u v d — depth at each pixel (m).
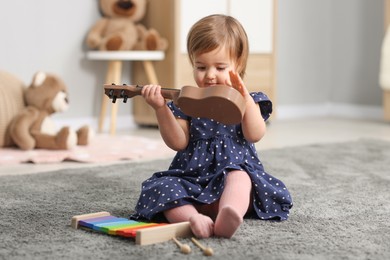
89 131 2.91
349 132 3.68
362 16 4.55
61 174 2.19
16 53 3.43
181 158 1.58
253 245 1.32
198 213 1.42
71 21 3.62
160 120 1.51
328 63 4.79
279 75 4.52
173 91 1.45
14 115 2.85
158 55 3.59
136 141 3.12
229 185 1.45
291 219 1.55
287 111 4.58
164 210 1.44
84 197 1.82
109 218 1.49
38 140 2.79
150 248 1.29
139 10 3.69
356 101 4.64
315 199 1.79
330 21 4.77
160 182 1.48
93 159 2.58
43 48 3.53
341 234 1.41
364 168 2.34
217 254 1.25
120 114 3.90
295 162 2.47
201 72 1.49
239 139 1.57
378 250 1.29
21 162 2.54
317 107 4.76
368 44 4.53
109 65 3.59
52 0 3.54
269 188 1.53
